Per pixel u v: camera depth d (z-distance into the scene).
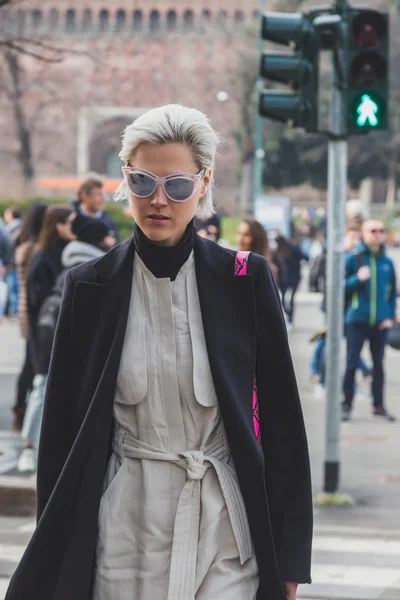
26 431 10.97
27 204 54.06
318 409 16.47
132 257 3.65
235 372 3.60
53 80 91.81
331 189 11.12
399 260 54.75
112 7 95.56
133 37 96.12
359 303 15.15
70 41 95.88
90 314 3.62
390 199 96.81
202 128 3.58
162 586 3.52
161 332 3.59
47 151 92.88
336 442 10.99
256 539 3.58
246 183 78.00
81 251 11.01
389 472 12.18
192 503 3.54
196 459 3.54
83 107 93.12
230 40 85.00
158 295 3.61
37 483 3.71
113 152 97.06
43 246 11.30
